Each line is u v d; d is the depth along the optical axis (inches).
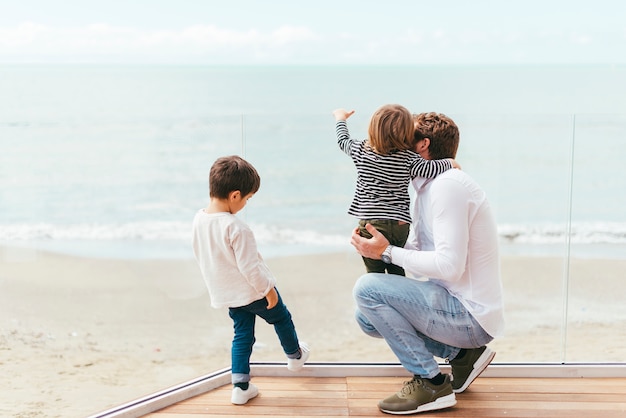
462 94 779.4
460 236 83.8
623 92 798.5
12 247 100.3
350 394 96.8
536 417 88.5
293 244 127.0
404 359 90.7
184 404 94.0
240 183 88.8
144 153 119.0
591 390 97.6
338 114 103.1
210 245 89.9
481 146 109.0
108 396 100.3
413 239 97.0
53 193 110.5
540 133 108.0
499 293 88.4
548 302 112.7
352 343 119.8
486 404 92.7
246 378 93.7
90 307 109.9
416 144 91.4
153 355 109.2
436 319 88.4
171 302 109.9
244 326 94.1
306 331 123.6
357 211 93.7
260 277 88.6
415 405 88.9
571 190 109.0
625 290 110.0
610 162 107.3
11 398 97.0
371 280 91.2
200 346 107.5
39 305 104.1
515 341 113.1
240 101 775.1
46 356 102.6
